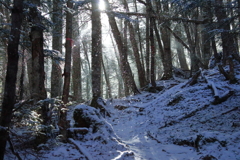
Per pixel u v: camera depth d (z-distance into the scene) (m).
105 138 7.09
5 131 4.39
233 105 9.63
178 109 11.16
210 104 10.46
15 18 4.65
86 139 7.14
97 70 12.77
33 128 5.22
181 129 8.55
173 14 11.88
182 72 21.19
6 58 11.45
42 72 6.43
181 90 13.20
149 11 15.70
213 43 16.05
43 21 7.46
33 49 6.42
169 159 5.90
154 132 8.95
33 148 5.92
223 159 5.11
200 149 6.11
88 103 14.55
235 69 13.38
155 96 14.95
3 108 4.41
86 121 7.92
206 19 15.96
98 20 12.69
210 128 7.87
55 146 6.14
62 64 8.78
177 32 24.70
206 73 15.11
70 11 7.43
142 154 6.47
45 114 6.12
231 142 5.76
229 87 11.51
